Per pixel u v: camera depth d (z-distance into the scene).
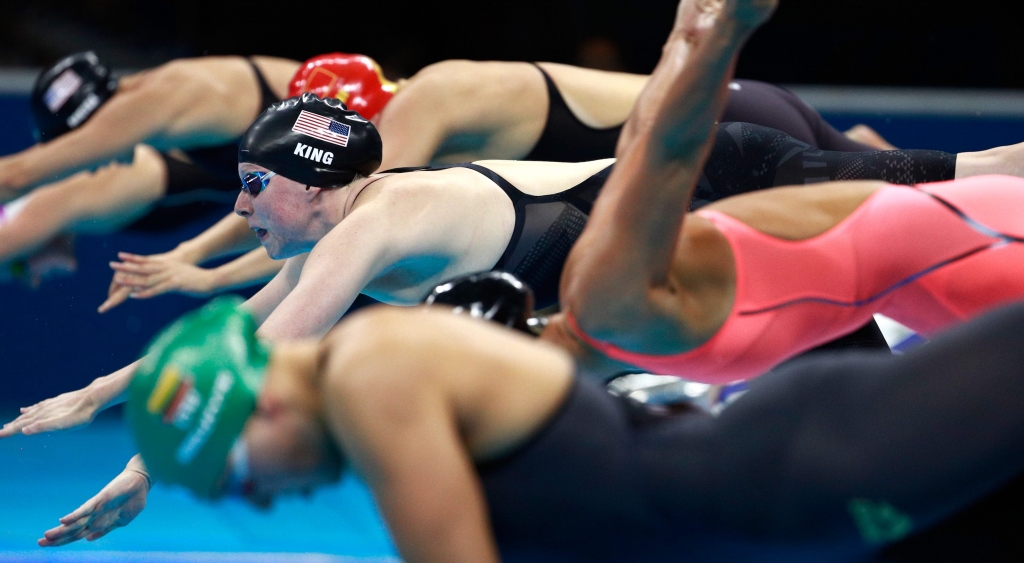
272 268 15.71
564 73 14.71
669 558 6.41
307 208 11.29
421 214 10.77
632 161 8.08
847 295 8.50
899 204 8.60
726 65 6.63
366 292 11.66
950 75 26.78
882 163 10.97
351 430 5.87
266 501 6.30
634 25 27.64
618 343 7.90
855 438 6.25
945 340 6.40
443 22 28.31
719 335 8.02
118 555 13.40
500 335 6.41
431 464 5.80
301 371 6.14
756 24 6.50
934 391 6.21
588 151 14.84
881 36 26.83
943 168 10.82
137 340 22.66
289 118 11.23
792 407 6.40
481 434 6.12
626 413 6.70
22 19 26.86
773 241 8.27
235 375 5.95
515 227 11.37
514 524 6.25
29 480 18.19
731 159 11.49
